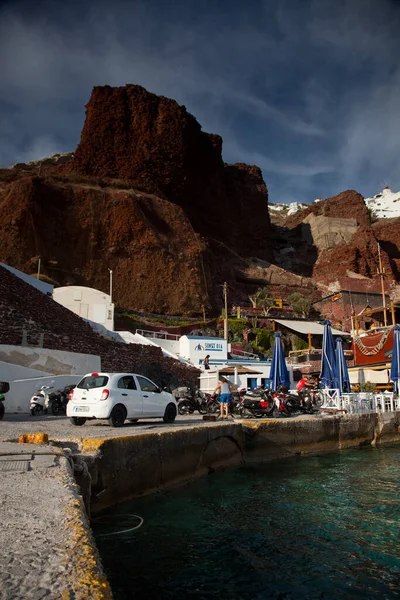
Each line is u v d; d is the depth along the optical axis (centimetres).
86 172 10388
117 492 815
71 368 2391
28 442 781
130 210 8231
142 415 1335
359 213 14012
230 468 1288
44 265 7212
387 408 2220
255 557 597
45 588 233
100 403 1212
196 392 2136
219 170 13250
